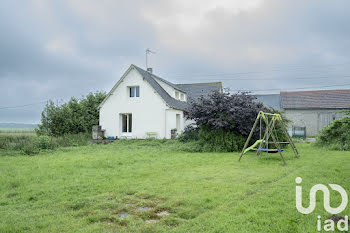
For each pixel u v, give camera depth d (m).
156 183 6.05
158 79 24.70
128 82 22.05
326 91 34.12
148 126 21.36
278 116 10.91
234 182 6.08
